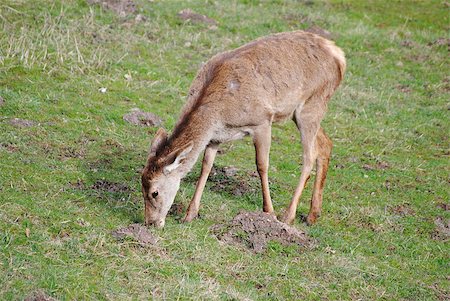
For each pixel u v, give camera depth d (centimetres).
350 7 2569
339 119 1795
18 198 1145
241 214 1177
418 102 1967
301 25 2298
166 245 1083
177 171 1161
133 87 1730
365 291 1074
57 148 1380
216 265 1060
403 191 1455
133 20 2078
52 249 1016
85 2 2088
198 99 1185
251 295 999
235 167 1459
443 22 2520
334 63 1316
